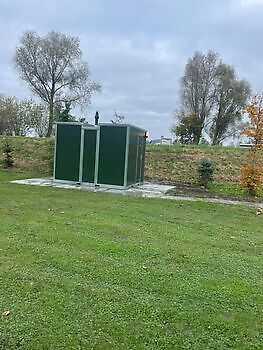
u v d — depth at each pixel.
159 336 3.41
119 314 3.76
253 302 4.21
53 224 7.33
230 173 18.28
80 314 3.72
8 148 19.94
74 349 3.14
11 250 5.57
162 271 5.02
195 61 44.75
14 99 37.59
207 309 3.98
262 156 14.19
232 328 3.62
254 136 13.74
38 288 4.27
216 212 10.18
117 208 9.66
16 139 24.78
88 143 14.59
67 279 4.58
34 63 38.62
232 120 43.97
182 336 3.43
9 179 15.38
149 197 12.21
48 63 38.91
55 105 38.50
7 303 3.88
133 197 12.01
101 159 14.41
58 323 3.53
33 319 3.58
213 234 7.46
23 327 3.43
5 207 8.91
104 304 3.96
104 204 10.20
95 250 5.77
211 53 44.44
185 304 4.07
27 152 22.22
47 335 3.32
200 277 4.89
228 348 3.29
